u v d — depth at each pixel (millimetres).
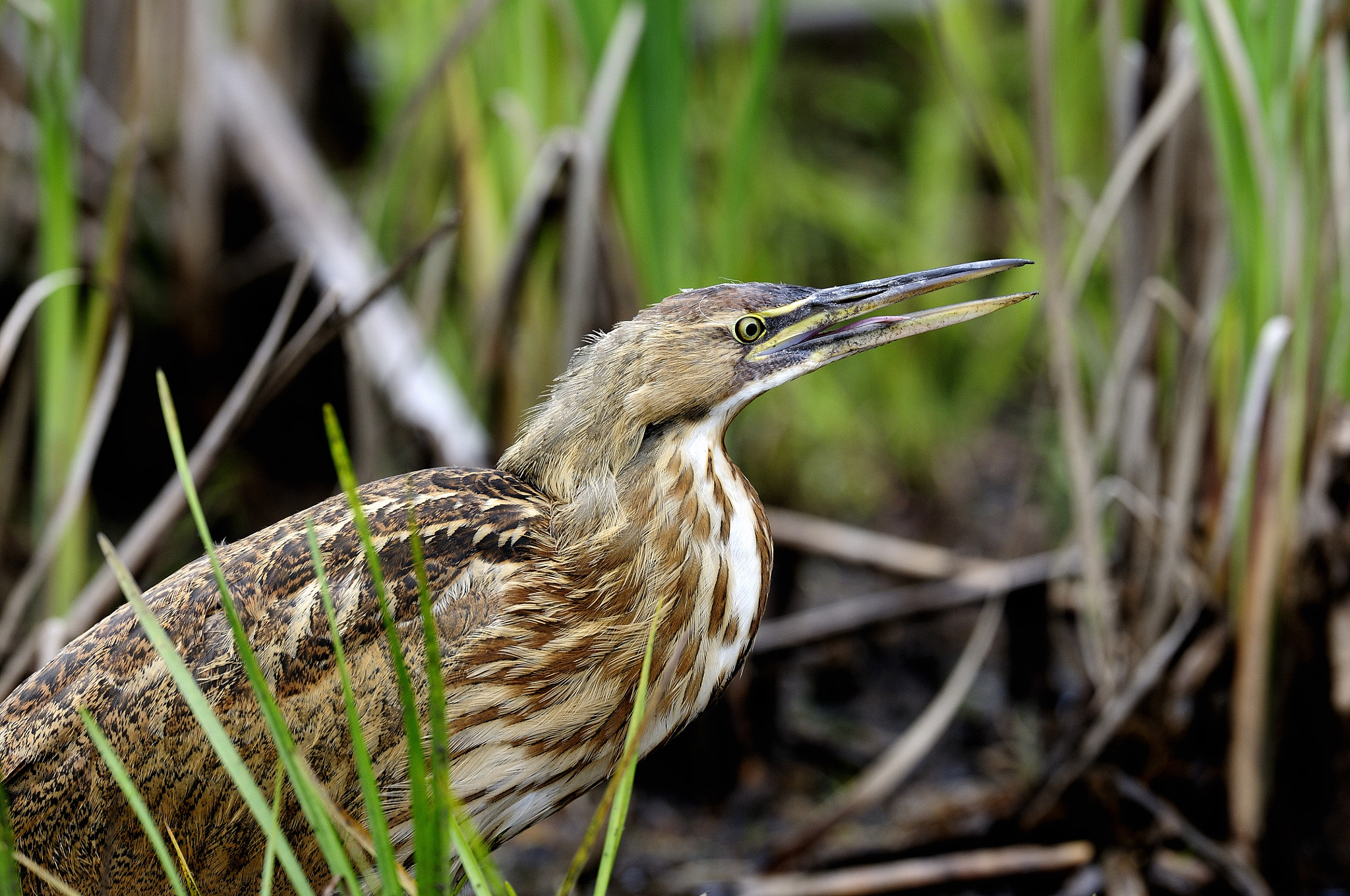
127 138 8039
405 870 5039
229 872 4789
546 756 4969
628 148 7148
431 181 8789
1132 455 6949
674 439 5113
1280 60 5859
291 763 3539
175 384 9625
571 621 4883
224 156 9539
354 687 4707
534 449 5191
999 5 11680
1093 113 9445
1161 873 6656
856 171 12273
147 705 4672
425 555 4820
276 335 5996
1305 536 6309
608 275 7449
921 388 10703
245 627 4699
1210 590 6590
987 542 9898
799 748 8156
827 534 8602
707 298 5176
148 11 8789
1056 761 6980
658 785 7848
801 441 10180
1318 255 5953
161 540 6215
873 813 7562
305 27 10234
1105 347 8602
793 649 8008
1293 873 6500
